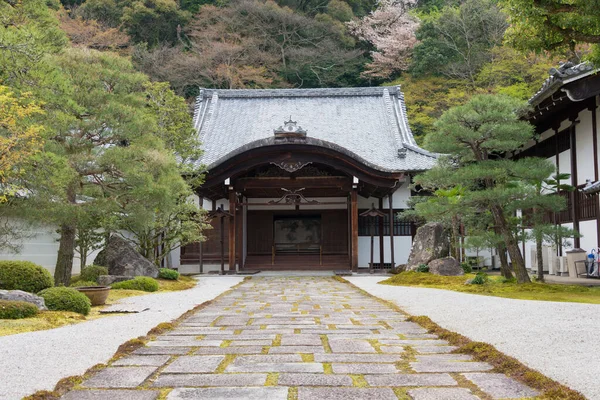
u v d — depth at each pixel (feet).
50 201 38.24
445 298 36.50
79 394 14.90
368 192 78.79
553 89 45.73
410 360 19.03
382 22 145.79
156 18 140.97
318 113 99.35
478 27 123.85
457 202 42.91
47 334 23.54
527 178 40.96
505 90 105.81
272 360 19.04
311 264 82.17
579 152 54.03
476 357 19.30
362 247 82.74
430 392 14.97
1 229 42.83
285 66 142.00
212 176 68.49
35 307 28.81
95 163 42.98
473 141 42.14
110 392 15.10
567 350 18.83
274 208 86.58
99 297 35.60
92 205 43.52
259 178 71.31
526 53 30.66
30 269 37.47
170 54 133.80
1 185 34.45
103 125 44.91
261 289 49.93
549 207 40.78
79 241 59.00
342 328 26.14
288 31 144.77
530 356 18.37
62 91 37.73
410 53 132.26
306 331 25.29
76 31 120.47
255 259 84.64
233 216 72.23
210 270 82.74
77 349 20.21
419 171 79.71
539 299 34.27
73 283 48.55
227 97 104.83
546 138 63.26
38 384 15.35
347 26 149.79
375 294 42.93
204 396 14.66
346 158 67.10
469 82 120.47
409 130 95.20
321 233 85.71
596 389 14.25
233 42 136.77
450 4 137.80
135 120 44.75
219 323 28.09
